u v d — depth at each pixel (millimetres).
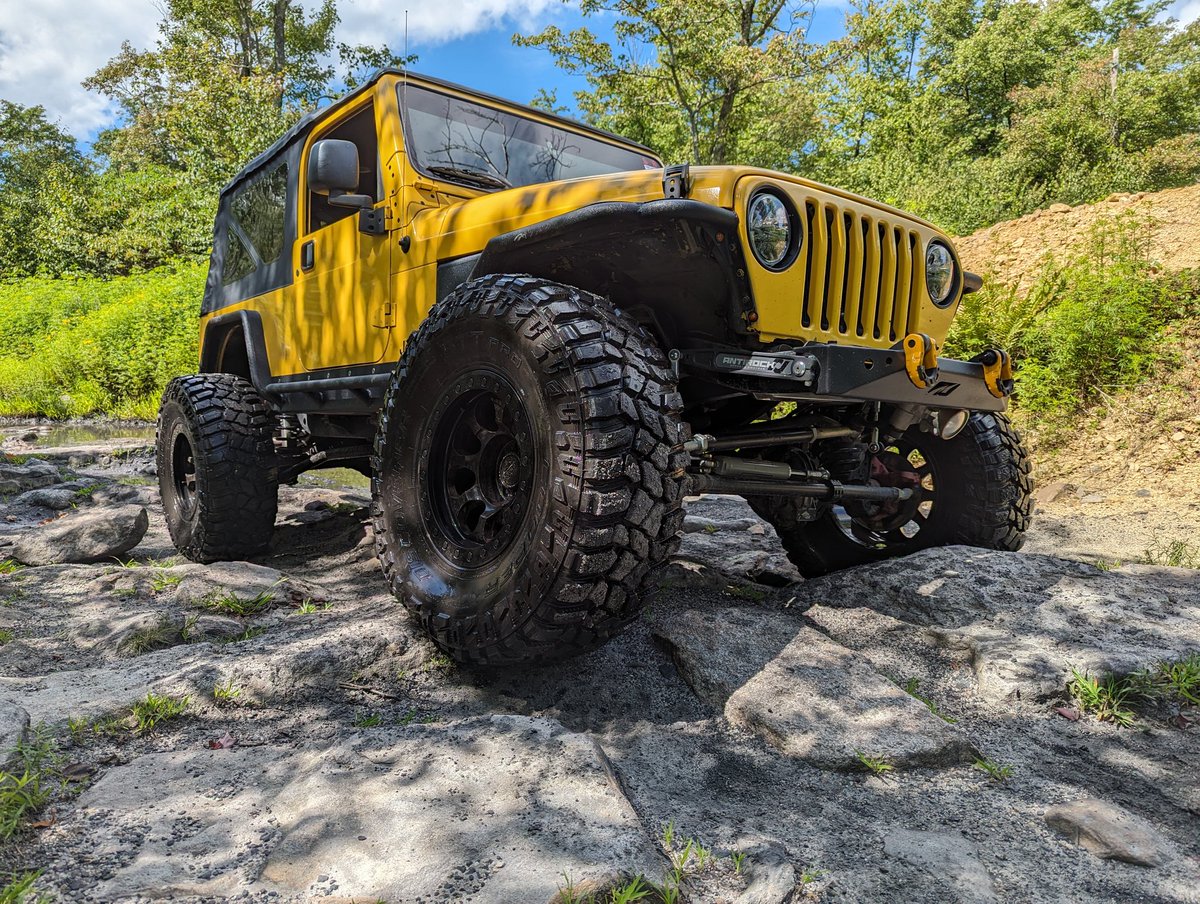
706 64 18625
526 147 3520
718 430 2947
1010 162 20812
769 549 4180
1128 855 1505
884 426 2926
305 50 28000
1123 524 4828
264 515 3893
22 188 41219
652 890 1336
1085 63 25062
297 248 3768
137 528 3918
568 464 1931
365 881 1318
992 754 1979
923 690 2350
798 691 2090
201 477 3766
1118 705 2160
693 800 1715
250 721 2068
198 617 2791
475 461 2389
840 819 1650
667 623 2434
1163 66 29484
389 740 1796
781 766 1876
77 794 1662
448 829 1437
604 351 1998
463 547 2299
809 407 2961
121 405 14164
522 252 2404
